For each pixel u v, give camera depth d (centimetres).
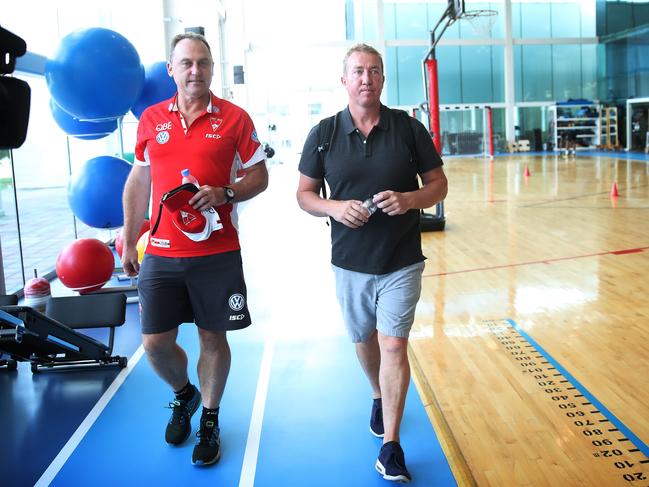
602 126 2211
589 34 2283
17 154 592
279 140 2122
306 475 239
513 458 245
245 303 245
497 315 426
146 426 286
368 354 256
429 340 382
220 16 1300
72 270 488
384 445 229
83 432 282
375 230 231
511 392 305
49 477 245
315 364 352
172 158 234
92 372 357
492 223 802
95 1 739
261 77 2073
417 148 236
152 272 239
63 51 437
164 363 251
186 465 250
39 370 360
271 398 309
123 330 437
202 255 236
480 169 1645
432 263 591
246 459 252
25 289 466
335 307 466
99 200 497
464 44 2227
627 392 300
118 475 244
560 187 1174
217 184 237
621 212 849
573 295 467
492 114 2289
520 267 562
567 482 227
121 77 445
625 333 382
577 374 324
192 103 238
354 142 233
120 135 539
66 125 512
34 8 544
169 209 224
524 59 2270
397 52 2203
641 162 1650
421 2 2189
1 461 258
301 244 737
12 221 588
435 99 719
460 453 250
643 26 2016
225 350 252
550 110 2255
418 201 224
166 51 795
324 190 249
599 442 254
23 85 218
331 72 2091
